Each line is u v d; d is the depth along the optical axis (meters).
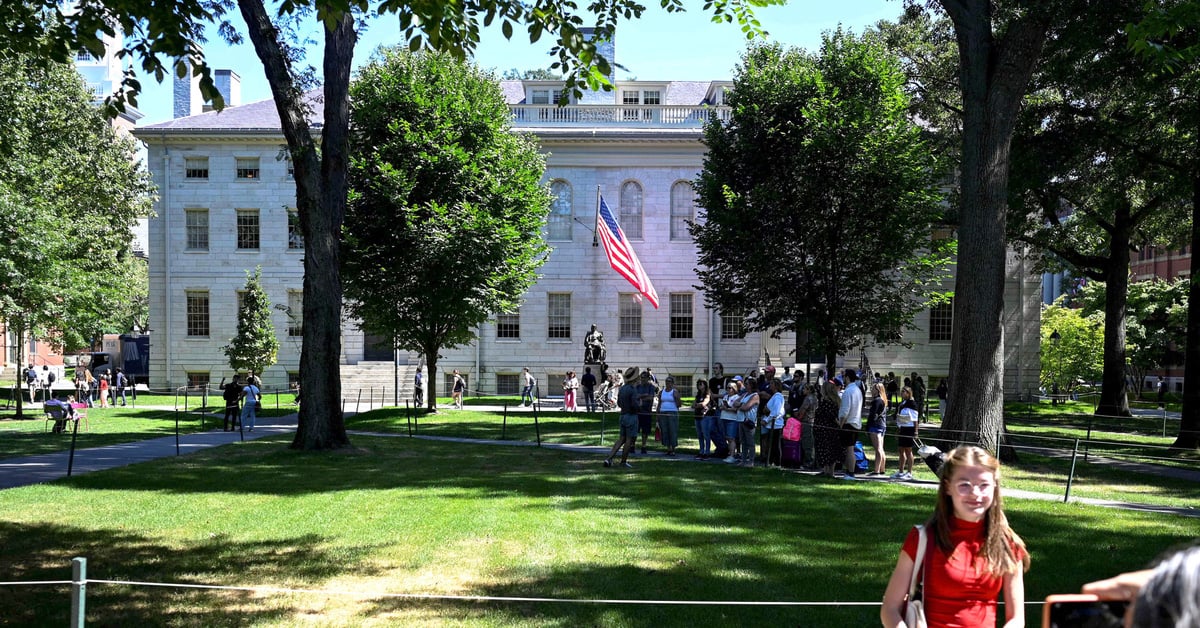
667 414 19.61
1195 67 20.86
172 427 26.89
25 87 29.78
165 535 9.98
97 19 10.05
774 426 17.02
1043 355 53.03
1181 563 1.80
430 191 30.30
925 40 32.91
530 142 36.72
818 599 7.38
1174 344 54.94
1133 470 17.69
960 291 18.73
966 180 18.69
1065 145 25.16
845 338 29.45
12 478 14.72
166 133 45.00
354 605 7.21
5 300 28.22
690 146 44.12
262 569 8.35
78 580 4.83
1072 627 2.50
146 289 60.88
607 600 7.12
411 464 16.98
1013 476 16.50
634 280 33.09
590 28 44.38
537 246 34.25
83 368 40.50
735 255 29.06
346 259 29.84
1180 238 37.66
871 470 16.39
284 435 24.11
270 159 45.53
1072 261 35.84
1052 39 21.09
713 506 12.02
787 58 30.42
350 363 45.25
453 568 8.41
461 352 44.47
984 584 3.85
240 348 41.44
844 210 27.91
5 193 28.33
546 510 11.61
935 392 43.97
